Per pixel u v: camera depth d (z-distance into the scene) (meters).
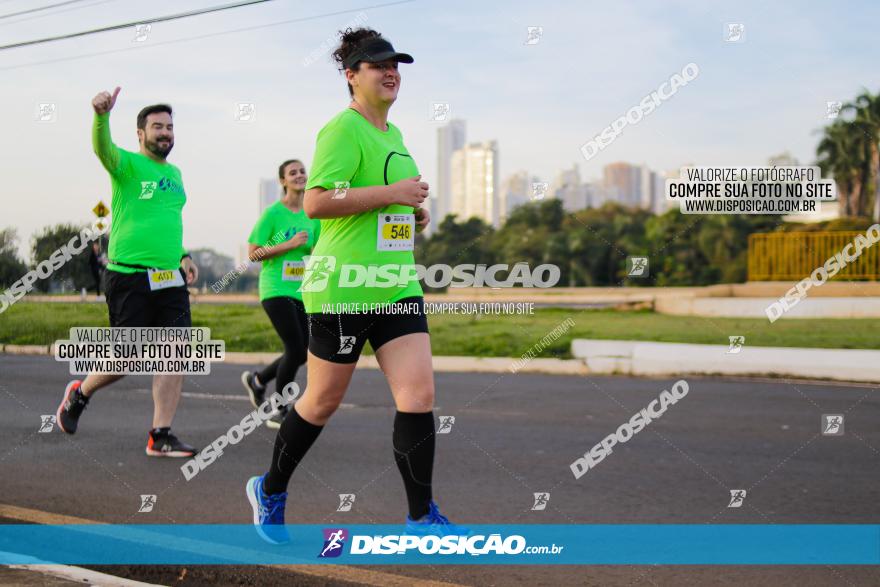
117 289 4.88
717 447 5.26
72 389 5.19
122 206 4.82
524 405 6.95
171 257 4.92
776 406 6.83
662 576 2.97
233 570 2.99
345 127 3.05
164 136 4.84
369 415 6.48
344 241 3.08
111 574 3.01
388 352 3.13
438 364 10.02
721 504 3.96
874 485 4.32
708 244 19.80
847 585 2.89
